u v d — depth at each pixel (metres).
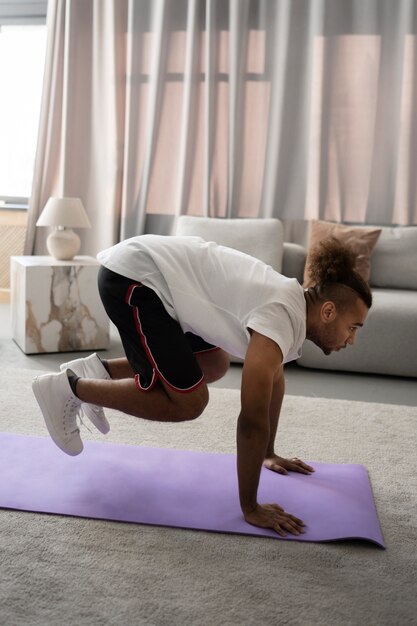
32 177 4.92
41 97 4.79
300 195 4.52
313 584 1.54
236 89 4.46
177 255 1.89
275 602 1.46
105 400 1.93
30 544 1.65
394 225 4.38
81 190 4.89
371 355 3.56
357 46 4.30
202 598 1.46
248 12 4.44
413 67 4.20
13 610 1.38
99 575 1.53
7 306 4.99
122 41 4.69
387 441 2.53
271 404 2.06
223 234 4.08
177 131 4.70
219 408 2.80
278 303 1.72
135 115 4.70
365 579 1.57
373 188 4.39
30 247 4.91
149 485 2.00
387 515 1.92
